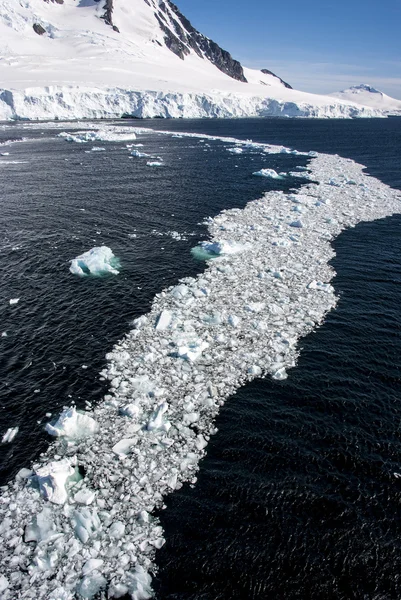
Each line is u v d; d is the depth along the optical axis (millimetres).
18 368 13961
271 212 30562
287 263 22219
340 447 11109
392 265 22266
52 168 43781
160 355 14789
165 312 17062
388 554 8641
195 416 12180
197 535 9031
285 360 14633
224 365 14383
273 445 11188
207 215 29844
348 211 30984
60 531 9125
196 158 52469
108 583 8180
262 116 148250
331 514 9422
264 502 9695
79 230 26312
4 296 18344
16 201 31953
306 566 8430
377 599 7910
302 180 41188
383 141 73500
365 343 15555
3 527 9188
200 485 10148
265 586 8109
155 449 11141
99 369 14039
